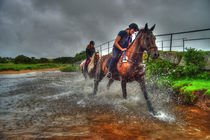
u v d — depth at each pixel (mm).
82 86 7355
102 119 3117
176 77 6133
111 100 4637
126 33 4047
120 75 4059
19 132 2482
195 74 5820
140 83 3859
